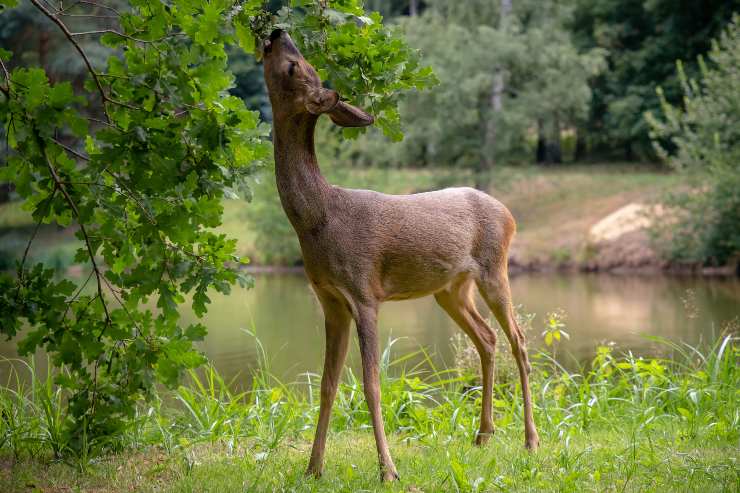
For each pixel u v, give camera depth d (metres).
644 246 34.12
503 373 11.95
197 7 6.68
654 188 40.44
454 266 7.82
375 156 44.12
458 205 7.97
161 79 6.75
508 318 8.34
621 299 25.88
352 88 7.74
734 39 32.91
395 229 7.30
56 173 7.20
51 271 7.56
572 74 42.41
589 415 9.84
